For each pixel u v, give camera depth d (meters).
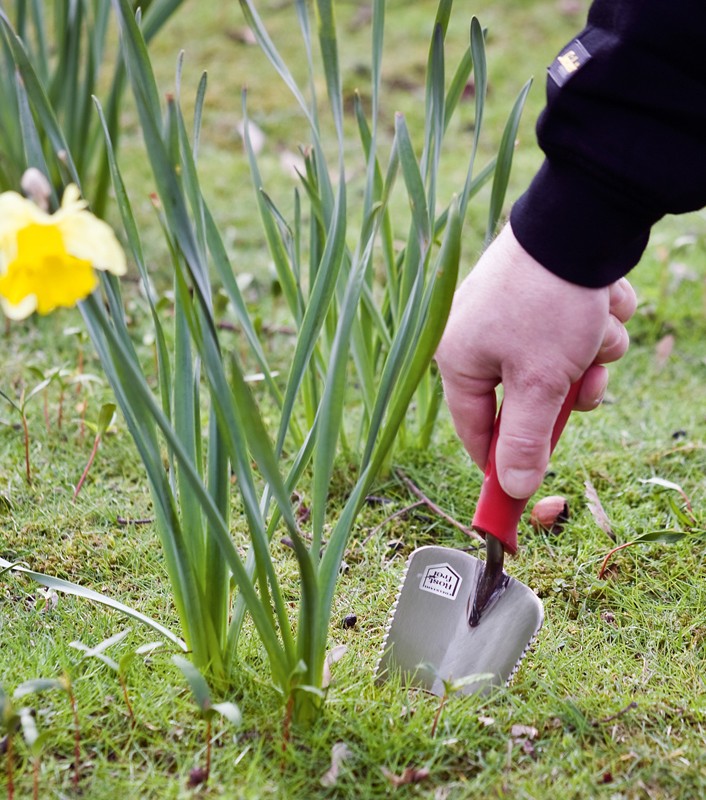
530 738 1.10
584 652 1.19
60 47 1.62
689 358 1.64
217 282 1.77
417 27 2.85
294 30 2.81
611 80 1.01
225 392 1.03
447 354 1.06
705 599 1.24
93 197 1.78
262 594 1.08
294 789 1.06
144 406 1.04
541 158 2.29
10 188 1.61
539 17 2.95
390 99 2.51
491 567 1.13
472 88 2.53
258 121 2.40
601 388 1.09
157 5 1.58
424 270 1.06
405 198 2.08
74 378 1.42
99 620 1.19
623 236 1.02
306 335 1.10
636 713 1.12
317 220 1.28
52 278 0.93
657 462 1.43
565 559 1.29
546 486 1.39
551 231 1.02
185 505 1.09
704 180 1.02
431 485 1.39
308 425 1.37
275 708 1.10
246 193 2.09
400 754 1.08
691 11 1.00
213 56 2.68
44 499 1.35
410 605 1.16
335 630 1.21
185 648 1.11
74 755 1.08
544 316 1.02
